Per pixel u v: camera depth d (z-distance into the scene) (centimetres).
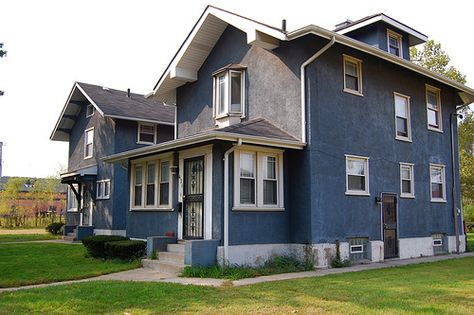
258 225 1160
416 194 1534
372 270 1122
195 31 1499
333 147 1259
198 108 1609
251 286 855
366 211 1335
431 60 2597
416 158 1556
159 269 1128
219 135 1053
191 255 1054
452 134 1745
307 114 1213
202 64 1617
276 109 1304
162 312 645
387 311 641
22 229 3669
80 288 831
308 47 1239
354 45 1234
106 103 2222
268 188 1208
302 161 1214
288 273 1070
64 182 2378
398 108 1523
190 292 788
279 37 1195
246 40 1442
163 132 2314
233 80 1432
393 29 1634
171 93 1742
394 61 1388
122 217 2112
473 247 1792
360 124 1355
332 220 1226
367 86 1400
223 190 1111
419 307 665
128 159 1516
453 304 688
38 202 4347
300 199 1208
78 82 2419
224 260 1080
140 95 2603
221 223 1101
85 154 2445
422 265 1238
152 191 1412
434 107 1703
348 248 1256
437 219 1608
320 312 639
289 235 1220
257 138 1110
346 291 796
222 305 686
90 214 2308
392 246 1413
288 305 684
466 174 2916
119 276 1037
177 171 1290
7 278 991
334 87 1288
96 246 1361
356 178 1331
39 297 752
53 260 1326
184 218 1249
